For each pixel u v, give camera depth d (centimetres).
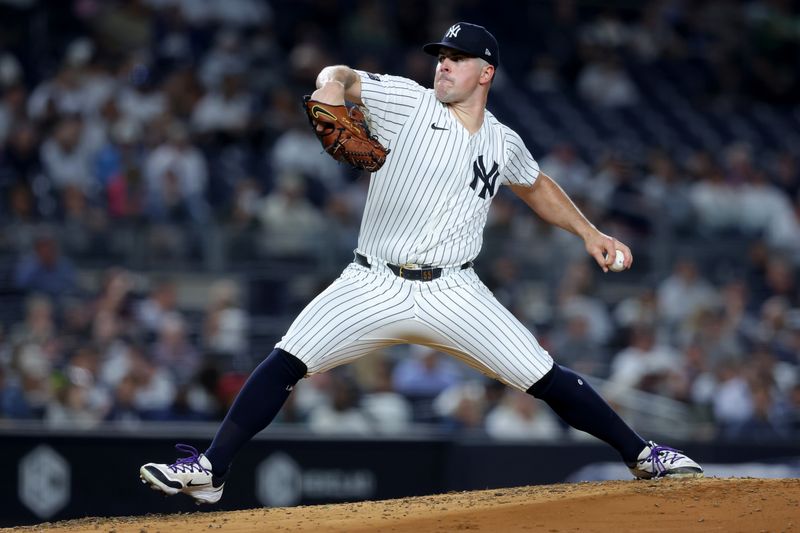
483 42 1444
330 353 1484
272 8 5584
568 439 3052
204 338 3444
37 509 2694
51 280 3522
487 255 4038
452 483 2945
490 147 1497
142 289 3669
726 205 4969
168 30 5003
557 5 6406
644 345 3706
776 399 3650
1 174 3944
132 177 3991
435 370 3431
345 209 4197
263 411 1506
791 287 4450
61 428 2781
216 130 4528
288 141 4528
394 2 5894
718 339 3906
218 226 3891
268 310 3741
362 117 1425
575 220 1611
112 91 4406
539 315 3875
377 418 3231
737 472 3177
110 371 3241
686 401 3622
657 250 4356
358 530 1356
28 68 4719
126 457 2745
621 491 1523
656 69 6412
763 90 6644
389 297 1473
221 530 1391
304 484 2848
